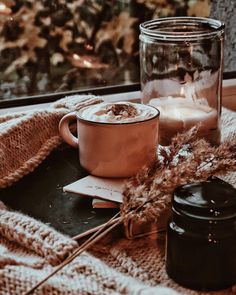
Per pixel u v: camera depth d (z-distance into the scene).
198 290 0.56
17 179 0.73
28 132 0.77
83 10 1.03
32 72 1.02
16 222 0.61
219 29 0.80
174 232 0.56
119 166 0.69
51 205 0.67
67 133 0.75
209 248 0.55
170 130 0.79
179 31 0.86
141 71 0.85
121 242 0.62
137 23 1.06
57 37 1.03
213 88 0.83
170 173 0.59
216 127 0.80
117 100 1.00
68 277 0.55
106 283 0.54
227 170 0.62
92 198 0.68
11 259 0.56
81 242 0.61
